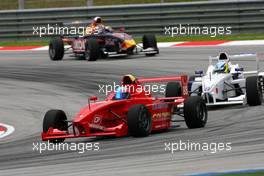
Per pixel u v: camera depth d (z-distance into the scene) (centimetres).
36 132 4812
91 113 4200
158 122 4438
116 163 3516
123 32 8394
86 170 3375
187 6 9100
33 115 5484
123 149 3900
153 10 9231
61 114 4316
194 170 3206
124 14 9338
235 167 3222
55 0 12012
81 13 9500
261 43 8300
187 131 4372
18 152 4084
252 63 7100
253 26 8912
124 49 7900
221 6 8981
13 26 9781
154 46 8012
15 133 4850
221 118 4806
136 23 9319
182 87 4700
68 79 6950
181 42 9000
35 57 8650
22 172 3438
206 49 8188
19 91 6544
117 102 4328
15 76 7356
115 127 4269
